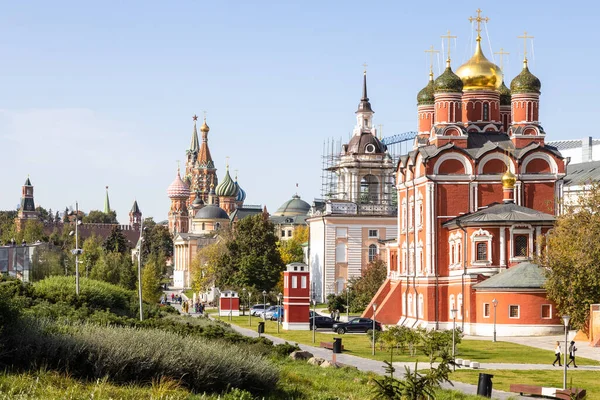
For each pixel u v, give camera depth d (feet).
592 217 291.99
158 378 137.59
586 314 285.23
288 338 321.11
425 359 245.65
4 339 135.95
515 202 358.43
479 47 393.29
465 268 338.54
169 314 323.37
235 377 144.25
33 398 115.85
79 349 138.00
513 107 376.68
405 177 385.29
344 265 529.45
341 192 575.38
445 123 375.66
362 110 576.61
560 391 172.96
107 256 517.14
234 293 479.41
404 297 383.24
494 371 220.23
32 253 457.68
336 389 160.86
